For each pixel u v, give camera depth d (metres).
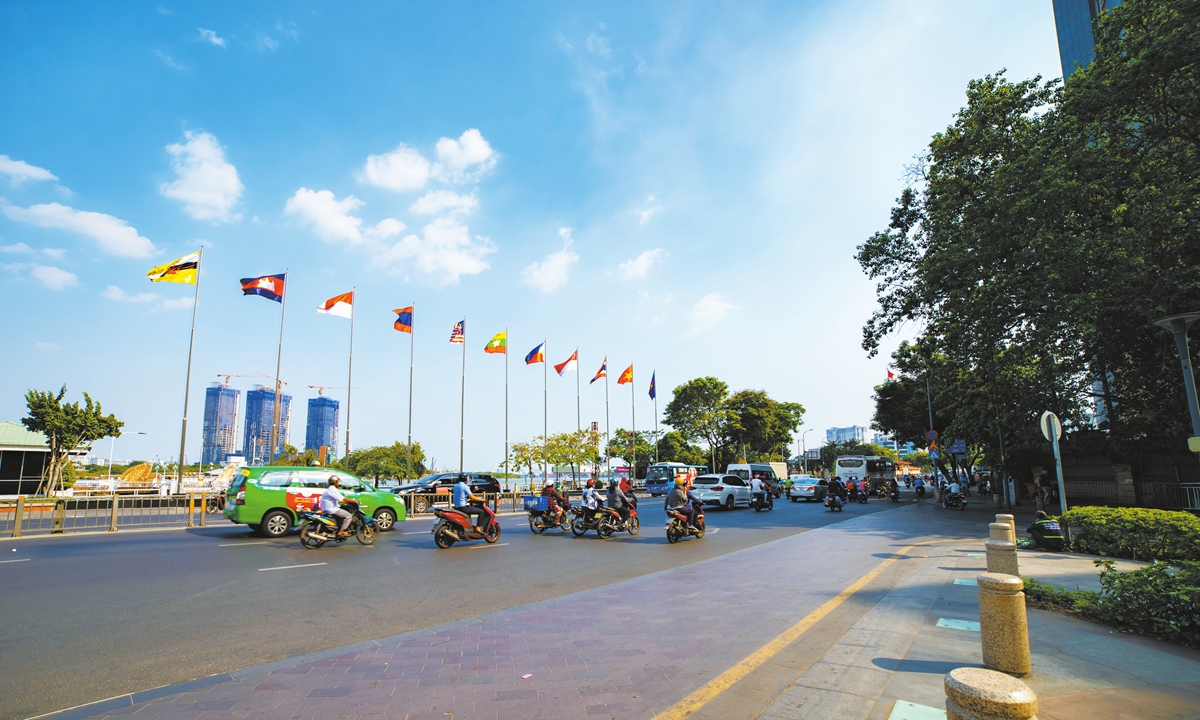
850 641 5.73
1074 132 18.59
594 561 12.08
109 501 18.62
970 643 5.59
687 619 6.91
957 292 21.69
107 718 4.20
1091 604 6.62
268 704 4.43
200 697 4.58
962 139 21.75
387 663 5.37
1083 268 17.84
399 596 8.64
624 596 8.23
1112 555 11.09
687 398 68.75
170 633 6.67
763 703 4.28
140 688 5.04
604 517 16.66
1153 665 4.96
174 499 22.03
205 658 5.83
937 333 24.94
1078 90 19.05
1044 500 24.12
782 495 46.69
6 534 16.14
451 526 14.25
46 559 11.80
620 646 5.85
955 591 8.02
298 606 7.98
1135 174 18.33
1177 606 5.71
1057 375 22.30
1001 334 21.62
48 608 7.76
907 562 10.92
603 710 4.28
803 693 4.44
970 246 20.61
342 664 5.34
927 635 5.89
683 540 15.87
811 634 6.07
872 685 4.55
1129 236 16.80
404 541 15.19
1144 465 23.31
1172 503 21.03
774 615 7.04
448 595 8.73
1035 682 4.55
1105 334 19.78
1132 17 17.98
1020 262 18.84
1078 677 4.66
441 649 5.79
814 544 14.26
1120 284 16.89
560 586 9.45
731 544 15.00
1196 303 16.83
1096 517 11.52
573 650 5.74
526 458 44.53
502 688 4.74
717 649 5.71
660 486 44.72
